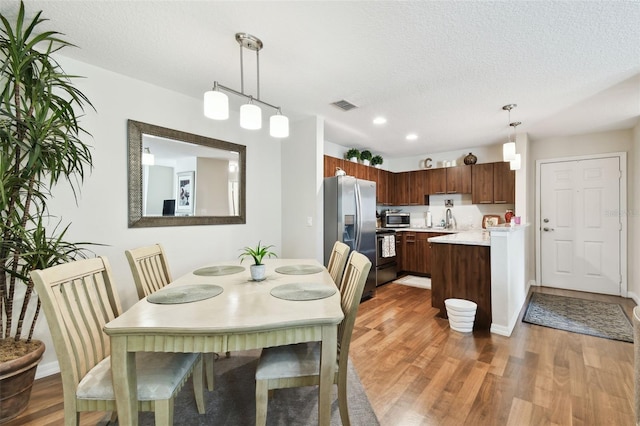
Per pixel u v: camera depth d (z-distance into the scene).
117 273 2.40
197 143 2.95
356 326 2.97
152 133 2.61
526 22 1.73
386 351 2.43
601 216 4.12
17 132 1.73
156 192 2.65
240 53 2.09
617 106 3.09
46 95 1.80
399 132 4.18
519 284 3.41
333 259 2.28
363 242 3.99
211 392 1.88
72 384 1.16
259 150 3.59
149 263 1.93
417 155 5.85
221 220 3.17
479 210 5.26
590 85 2.59
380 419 1.62
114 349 1.14
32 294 2.03
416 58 2.15
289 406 1.74
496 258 2.80
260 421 1.35
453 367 2.17
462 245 3.09
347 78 2.48
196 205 2.96
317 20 1.73
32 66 1.78
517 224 3.38
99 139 2.32
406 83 2.57
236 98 2.95
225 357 2.34
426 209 5.85
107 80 2.36
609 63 2.20
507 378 2.01
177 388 1.29
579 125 3.79
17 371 1.59
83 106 2.23
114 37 1.93
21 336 1.99
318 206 3.54
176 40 1.96
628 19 1.68
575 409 1.69
